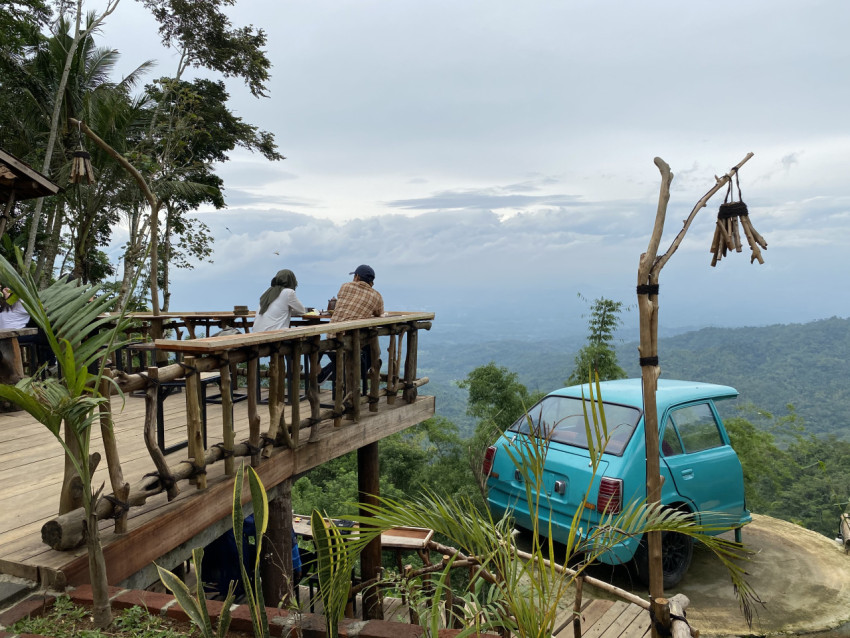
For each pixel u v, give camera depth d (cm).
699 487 588
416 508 250
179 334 656
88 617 270
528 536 681
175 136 2041
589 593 553
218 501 377
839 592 575
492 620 264
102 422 303
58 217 2039
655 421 340
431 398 682
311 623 265
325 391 722
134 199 1961
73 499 303
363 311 559
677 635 267
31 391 232
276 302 594
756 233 357
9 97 1933
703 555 668
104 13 2014
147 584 322
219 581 570
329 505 1656
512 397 1645
